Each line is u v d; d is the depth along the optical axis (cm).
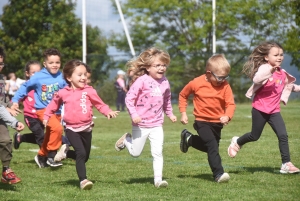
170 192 754
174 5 4366
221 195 729
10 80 2903
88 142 821
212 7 4147
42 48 4975
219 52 3644
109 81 3681
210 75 824
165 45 4544
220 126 837
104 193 753
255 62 889
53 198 730
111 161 1095
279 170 928
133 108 791
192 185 802
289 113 2450
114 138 1608
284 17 4044
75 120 802
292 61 3559
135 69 810
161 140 800
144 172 947
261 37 4138
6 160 809
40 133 1073
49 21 5019
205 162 1057
